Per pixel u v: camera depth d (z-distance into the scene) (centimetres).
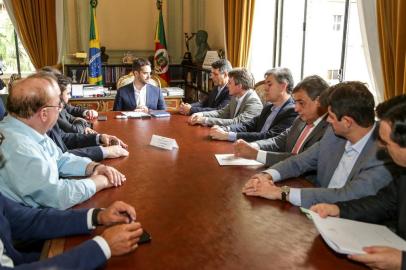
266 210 143
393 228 135
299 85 215
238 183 171
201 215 138
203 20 589
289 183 175
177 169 191
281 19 414
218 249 114
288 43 411
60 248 117
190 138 260
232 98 346
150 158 211
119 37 597
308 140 210
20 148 144
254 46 433
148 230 125
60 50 558
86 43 573
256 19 427
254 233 124
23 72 579
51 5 545
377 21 230
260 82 376
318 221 125
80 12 564
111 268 104
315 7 360
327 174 177
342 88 157
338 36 330
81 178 177
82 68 555
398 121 109
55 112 158
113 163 201
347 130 160
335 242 110
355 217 133
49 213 130
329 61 345
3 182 144
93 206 146
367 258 102
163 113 354
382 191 140
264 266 105
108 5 582
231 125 299
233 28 442
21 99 150
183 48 620
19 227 128
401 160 112
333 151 177
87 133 266
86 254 104
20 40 550
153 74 578
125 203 136
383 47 227
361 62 304
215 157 213
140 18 602
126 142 247
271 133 261
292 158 187
